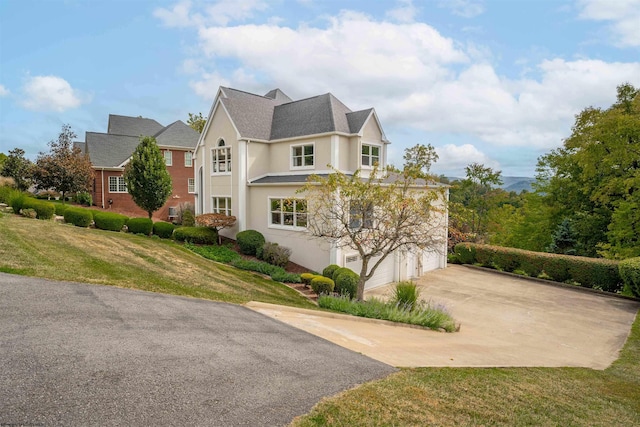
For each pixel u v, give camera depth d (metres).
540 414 4.86
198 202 25.50
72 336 5.15
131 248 13.52
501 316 13.61
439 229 15.84
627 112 24.25
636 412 5.48
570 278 18.41
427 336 9.56
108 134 35.34
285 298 12.19
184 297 8.55
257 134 21.39
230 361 5.09
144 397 3.82
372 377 5.29
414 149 37.59
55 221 17.41
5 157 32.47
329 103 19.92
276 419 3.72
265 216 20.19
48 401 3.53
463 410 4.60
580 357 9.41
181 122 37.22
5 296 6.45
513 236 33.53
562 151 28.59
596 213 26.36
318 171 19.52
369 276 12.76
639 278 15.09
